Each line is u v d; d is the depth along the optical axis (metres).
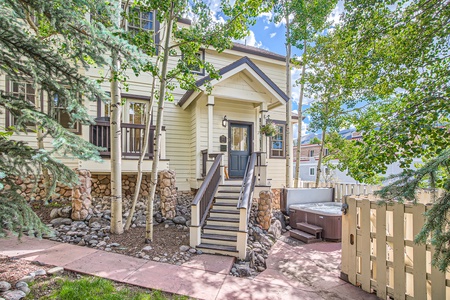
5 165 2.39
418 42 3.49
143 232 5.22
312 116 8.62
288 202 7.79
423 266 2.68
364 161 3.03
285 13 8.06
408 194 2.16
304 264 4.46
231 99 8.10
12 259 3.52
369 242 3.31
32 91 6.13
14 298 2.47
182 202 7.56
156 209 6.50
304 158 23.11
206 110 8.30
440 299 2.52
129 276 3.34
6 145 2.36
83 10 3.24
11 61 2.57
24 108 2.37
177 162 8.67
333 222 5.96
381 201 2.50
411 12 3.45
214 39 4.86
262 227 6.26
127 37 3.85
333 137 8.81
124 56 3.02
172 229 5.55
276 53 11.02
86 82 2.83
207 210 5.45
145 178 7.60
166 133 8.57
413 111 2.79
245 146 9.01
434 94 2.86
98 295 2.74
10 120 6.32
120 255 4.05
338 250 5.31
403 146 2.73
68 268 3.38
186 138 8.89
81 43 2.77
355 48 4.36
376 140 2.93
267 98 8.32
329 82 7.70
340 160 8.70
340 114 8.32
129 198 7.19
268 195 6.39
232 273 3.81
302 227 6.46
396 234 2.97
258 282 3.53
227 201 6.23
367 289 3.30
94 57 2.87
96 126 6.60
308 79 8.16
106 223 5.37
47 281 2.96
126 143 6.93
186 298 2.91
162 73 4.83
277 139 10.73
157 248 4.48
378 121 3.48
